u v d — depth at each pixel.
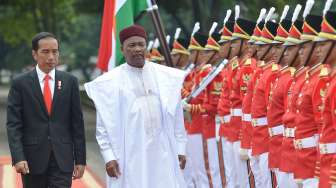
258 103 17.00
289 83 15.62
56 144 15.23
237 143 18.83
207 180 21.11
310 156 14.06
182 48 24.31
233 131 18.89
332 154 12.71
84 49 146.00
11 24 93.69
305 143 14.09
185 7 66.56
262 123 17.00
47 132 15.22
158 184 15.05
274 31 17.42
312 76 13.95
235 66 19.05
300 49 14.66
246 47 19.09
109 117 15.03
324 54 13.55
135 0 22.61
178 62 24.41
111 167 14.99
